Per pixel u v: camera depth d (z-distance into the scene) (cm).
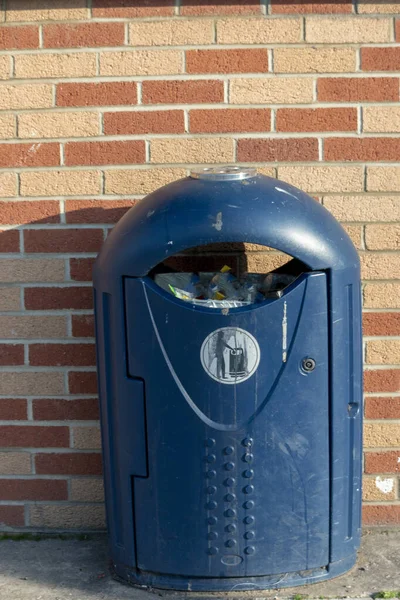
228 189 338
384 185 389
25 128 390
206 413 337
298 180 389
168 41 382
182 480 344
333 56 382
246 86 384
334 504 354
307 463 345
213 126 386
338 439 348
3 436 409
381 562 381
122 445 352
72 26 383
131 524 357
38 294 399
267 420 338
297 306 332
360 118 385
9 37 385
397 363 398
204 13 380
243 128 386
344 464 353
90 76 386
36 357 402
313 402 341
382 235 392
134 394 344
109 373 353
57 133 390
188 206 332
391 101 385
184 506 347
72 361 402
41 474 411
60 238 395
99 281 347
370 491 407
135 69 384
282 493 346
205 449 340
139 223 338
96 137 389
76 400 404
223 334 330
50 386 404
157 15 381
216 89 384
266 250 390
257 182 346
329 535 356
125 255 334
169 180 390
